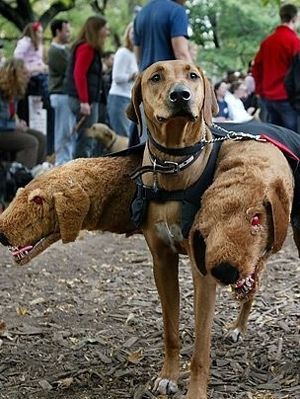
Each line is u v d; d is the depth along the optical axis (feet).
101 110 32.91
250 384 11.80
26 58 30.32
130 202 11.64
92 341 13.84
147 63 20.45
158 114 10.08
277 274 18.35
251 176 9.59
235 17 61.00
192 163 10.36
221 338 13.83
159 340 13.94
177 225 10.51
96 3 59.16
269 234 9.59
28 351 13.47
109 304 16.28
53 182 11.26
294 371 12.23
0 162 25.44
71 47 28.02
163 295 11.40
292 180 10.46
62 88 28.63
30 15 50.01
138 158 11.78
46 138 31.09
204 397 10.62
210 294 10.37
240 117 33.63
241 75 41.68
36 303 16.35
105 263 19.83
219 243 9.18
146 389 11.62
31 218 11.13
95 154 29.94
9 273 18.65
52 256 20.30
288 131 12.05
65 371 12.54
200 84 10.46
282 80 27.91
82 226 11.60
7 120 25.36
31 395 11.63
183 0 20.58
